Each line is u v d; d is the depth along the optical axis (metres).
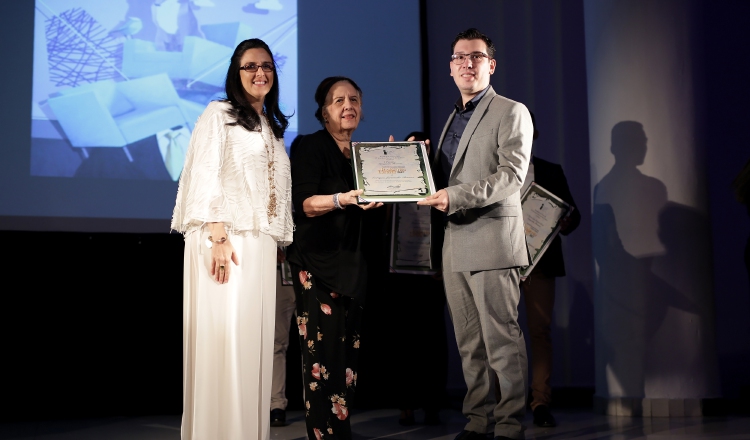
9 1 4.25
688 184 3.86
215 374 2.31
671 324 3.80
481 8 4.93
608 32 4.02
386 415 4.11
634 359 3.83
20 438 3.48
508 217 2.82
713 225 4.70
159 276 4.37
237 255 2.36
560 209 3.39
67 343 4.24
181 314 4.38
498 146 2.82
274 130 2.54
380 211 3.03
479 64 2.90
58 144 4.27
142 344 4.33
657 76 3.90
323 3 4.68
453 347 4.71
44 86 4.27
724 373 4.61
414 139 3.69
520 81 4.89
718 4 4.80
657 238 3.84
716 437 3.07
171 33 4.45
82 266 4.28
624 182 3.91
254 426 2.35
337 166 2.86
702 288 3.83
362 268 2.78
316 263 2.74
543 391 3.59
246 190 2.39
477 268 2.79
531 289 3.69
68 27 4.32
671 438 3.06
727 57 4.78
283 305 3.77
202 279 2.33
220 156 2.35
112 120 4.34
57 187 4.25
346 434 2.73
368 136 4.68
